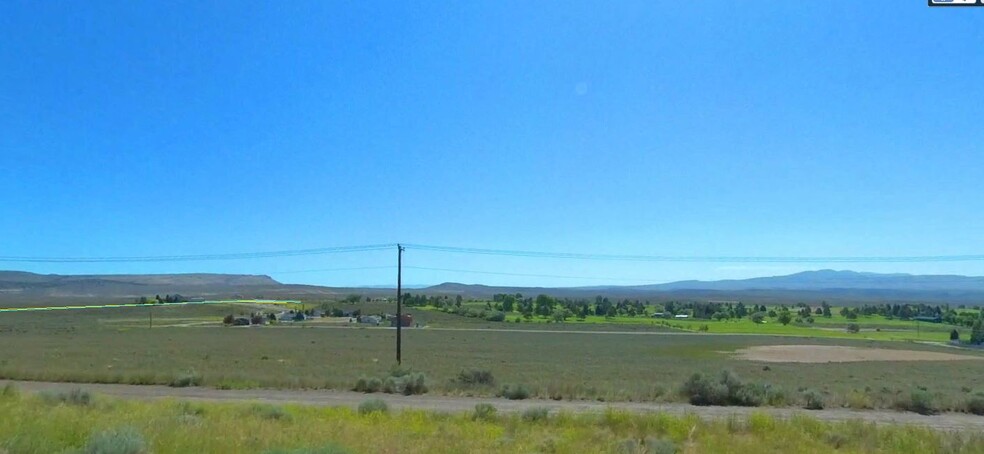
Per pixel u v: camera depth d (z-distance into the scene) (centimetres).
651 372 5491
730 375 3578
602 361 6825
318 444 1416
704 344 10081
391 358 6775
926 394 3288
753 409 3178
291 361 6228
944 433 2103
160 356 6600
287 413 2166
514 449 1573
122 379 4309
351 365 5794
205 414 2089
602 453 1587
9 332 11012
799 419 2286
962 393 3934
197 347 8069
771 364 6825
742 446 1788
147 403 2597
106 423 1638
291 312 17262
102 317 15075
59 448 1288
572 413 2528
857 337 12712
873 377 5478
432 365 5953
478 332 12875
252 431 1627
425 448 1514
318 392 3784
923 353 8788
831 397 3450
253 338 10025
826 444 1920
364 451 1432
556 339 10950
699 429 2086
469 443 1628
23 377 4488
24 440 1299
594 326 15688
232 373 4619
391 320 15900
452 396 3622
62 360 5953
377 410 2459
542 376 4925
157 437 1402
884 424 2542
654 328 15288
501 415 2459
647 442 1758
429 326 14912
